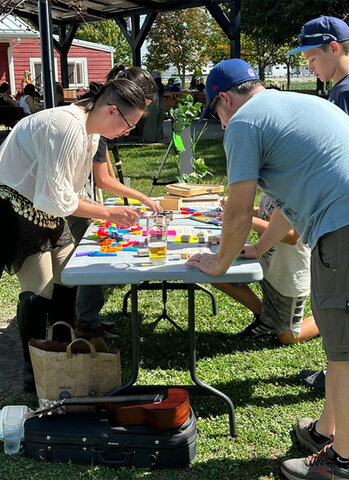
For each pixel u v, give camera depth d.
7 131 15.90
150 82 3.14
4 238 2.92
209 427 2.80
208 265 2.38
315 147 2.13
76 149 2.57
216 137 14.77
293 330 3.66
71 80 23.89
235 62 2.37
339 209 2.11
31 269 3.07
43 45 5.52
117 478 2.41
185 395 2.59
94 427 2.52
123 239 2.97
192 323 2.67
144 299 4.65
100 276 2.35
